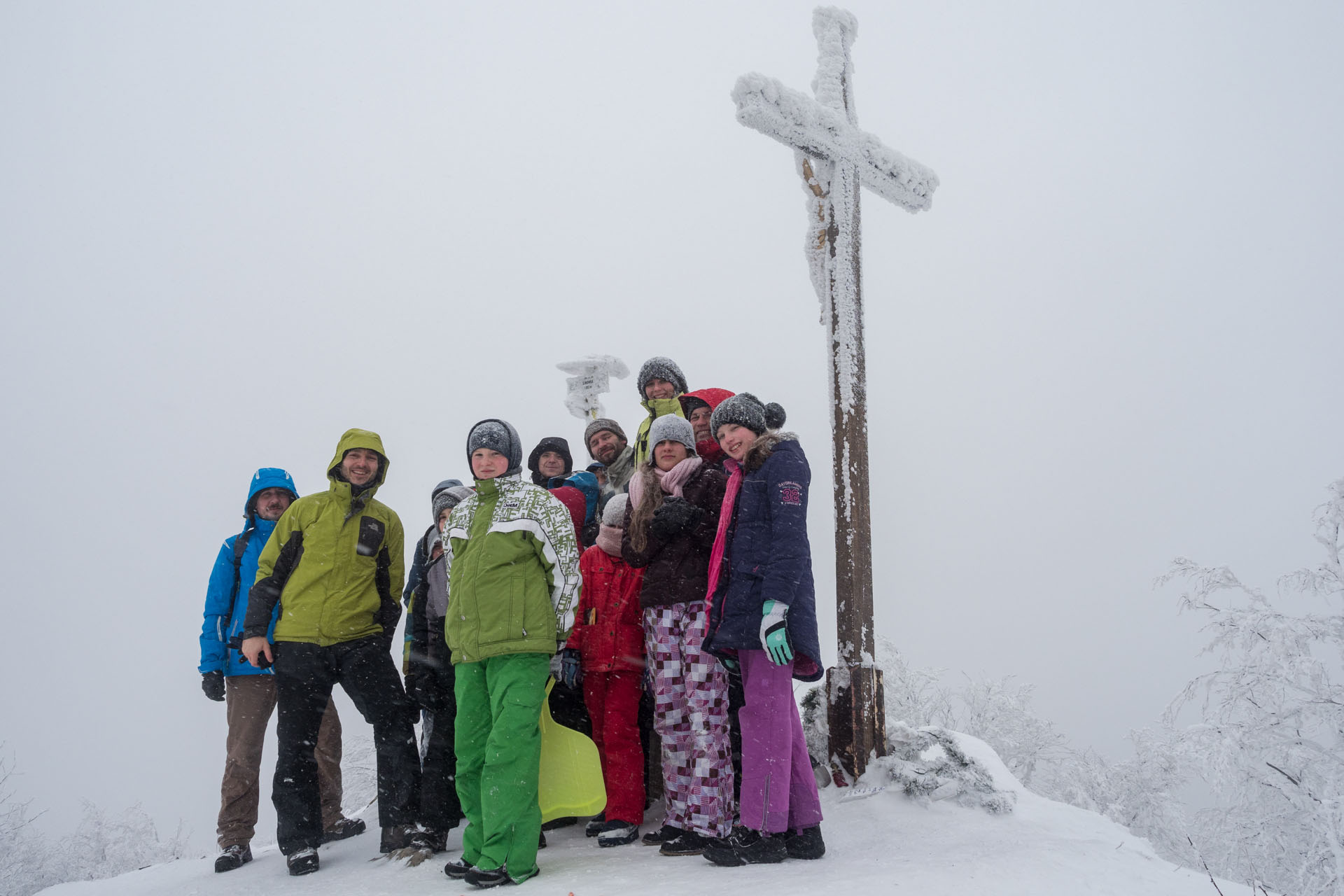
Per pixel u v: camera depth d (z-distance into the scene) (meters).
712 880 2.40
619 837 3.19
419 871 2.99
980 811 3.27
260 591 3.42
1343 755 4.07
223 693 3.87
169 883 3.49
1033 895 2.08
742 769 2.68
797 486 2.75
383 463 3.69
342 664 3.45
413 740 3.45
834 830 3.14
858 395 4.18
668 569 3.11
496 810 2.68
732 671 2.98
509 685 2.85
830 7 4.78
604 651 3.44
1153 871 2.35
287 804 3.22
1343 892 3.61
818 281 4.55
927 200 4.86
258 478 4.08
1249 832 4.09
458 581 3.03
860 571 3.95
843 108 4.63
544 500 3.08
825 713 3.97
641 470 3.28
